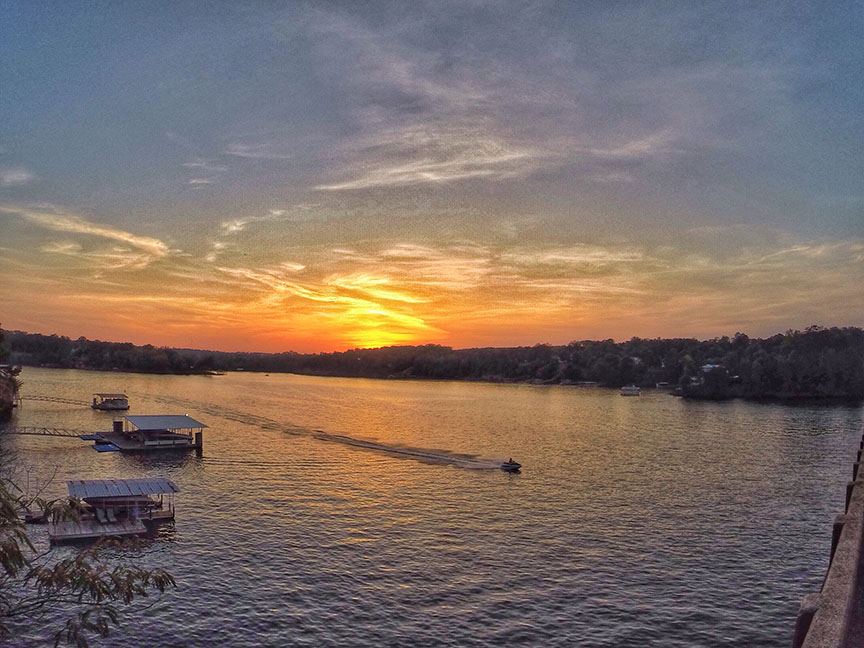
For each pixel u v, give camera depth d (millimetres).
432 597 50531
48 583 16391
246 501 80250
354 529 68688
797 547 65562
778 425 182500
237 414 190875
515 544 64688
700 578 55906
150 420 131000
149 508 71500
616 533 69438
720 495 89438
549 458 121375
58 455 111188
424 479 97938
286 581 53125
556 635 44656
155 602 48094
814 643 9078
